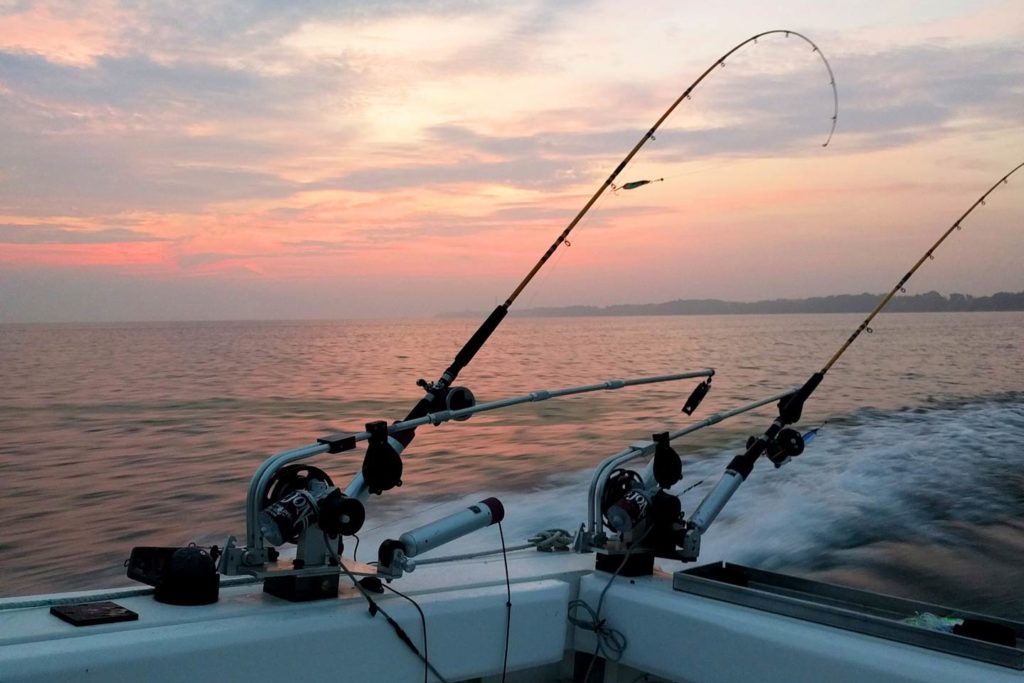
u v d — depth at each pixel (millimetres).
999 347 44438
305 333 96188
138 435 12609
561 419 14258
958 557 5160
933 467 8047
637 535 2350
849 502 6574
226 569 1898
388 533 5711
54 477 8953
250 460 10180
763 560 5176
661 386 20891
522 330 103188
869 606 2170
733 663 2012
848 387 20594
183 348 52125
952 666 1739
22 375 26422
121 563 5742
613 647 2234
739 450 9672
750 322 158125
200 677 1699
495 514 2229
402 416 15633
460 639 2066
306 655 1826
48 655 1562
